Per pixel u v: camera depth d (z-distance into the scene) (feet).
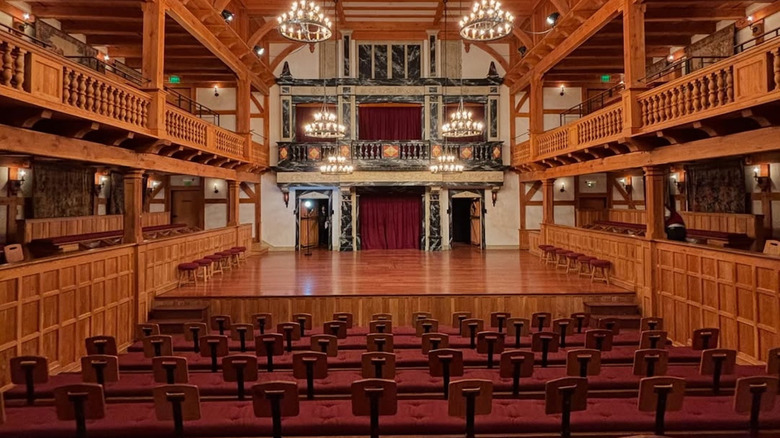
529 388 16.57
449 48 56.90
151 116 27.50
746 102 19.19
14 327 18.79
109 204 44.14
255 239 55.26
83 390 12.41
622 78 52.31
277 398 12.53
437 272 38.83
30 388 15.71
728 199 37.29
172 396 12.37
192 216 55.01
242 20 46.34
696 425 13.29
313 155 55.36
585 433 13.29
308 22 28.63
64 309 21.79
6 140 17.98
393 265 43.42
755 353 21.21
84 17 32.86
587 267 38.42
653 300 28.86
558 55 40.45
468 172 55.93
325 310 29.84
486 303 30.07
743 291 22.00
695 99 22.62
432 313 29.91
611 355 20.15
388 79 56.13
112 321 25.81
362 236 58.49
